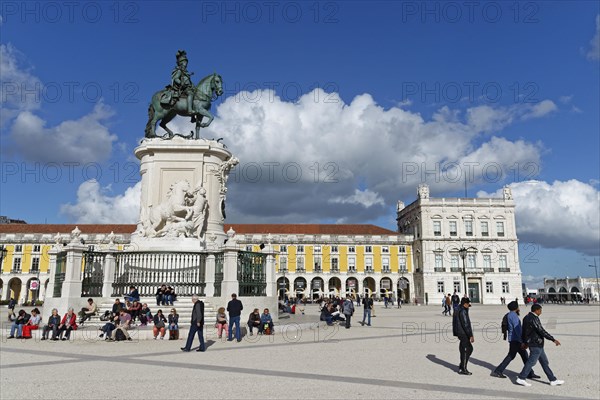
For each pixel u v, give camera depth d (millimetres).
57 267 8469
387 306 27469
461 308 4406
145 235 9195
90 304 7680
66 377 3947
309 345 6371
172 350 5688
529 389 3707
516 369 4637
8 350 5719
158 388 3533
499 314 16578
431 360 5078
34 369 4344
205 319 7645
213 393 3383
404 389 3584
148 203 9523
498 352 5875
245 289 8352
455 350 5945
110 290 8266
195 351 5621
